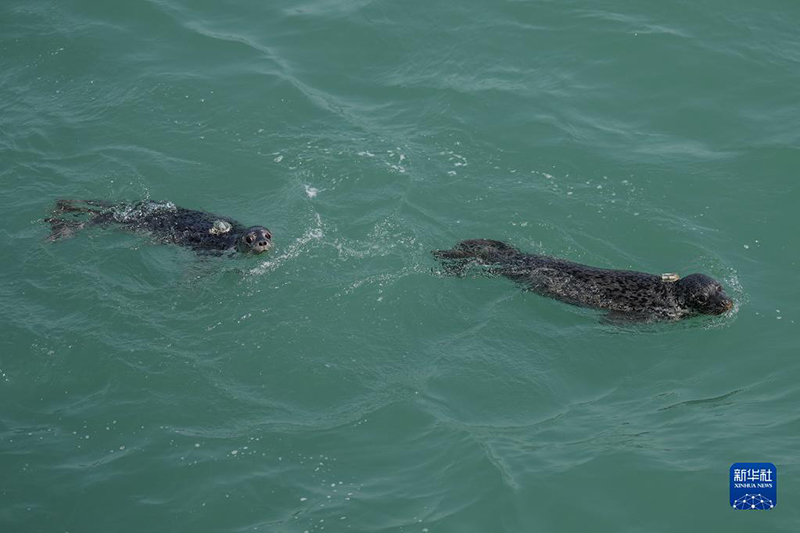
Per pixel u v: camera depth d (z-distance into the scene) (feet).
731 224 56.08
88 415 44.09
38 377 46.16
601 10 72.64
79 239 55.16
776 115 63.46
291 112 66.18
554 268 52.31
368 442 42.47
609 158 61.11
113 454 42.06
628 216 56.95
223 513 39.11
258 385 45.85
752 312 49.57
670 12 71.77
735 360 46.78
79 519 38.99
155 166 61.67
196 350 47.65
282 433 43.06
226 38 73.36
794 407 42.98
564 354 47.70
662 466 39.96
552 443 41.93
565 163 61.00
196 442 42.57
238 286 51.98
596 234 55.98
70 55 71.36
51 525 38.68
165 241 55.36
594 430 42.63
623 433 42.27
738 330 48.65
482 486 39.65
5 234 55.52
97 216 57.21
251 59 71.05
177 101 67.05
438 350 47.91
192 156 62.64
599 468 40.16
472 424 43.32
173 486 40.37
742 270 52.80
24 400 45.03
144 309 50.16
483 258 53.72
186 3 76.74
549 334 48.96
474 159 61.72
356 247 54.70
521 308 50.55
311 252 54.34
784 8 71.10
